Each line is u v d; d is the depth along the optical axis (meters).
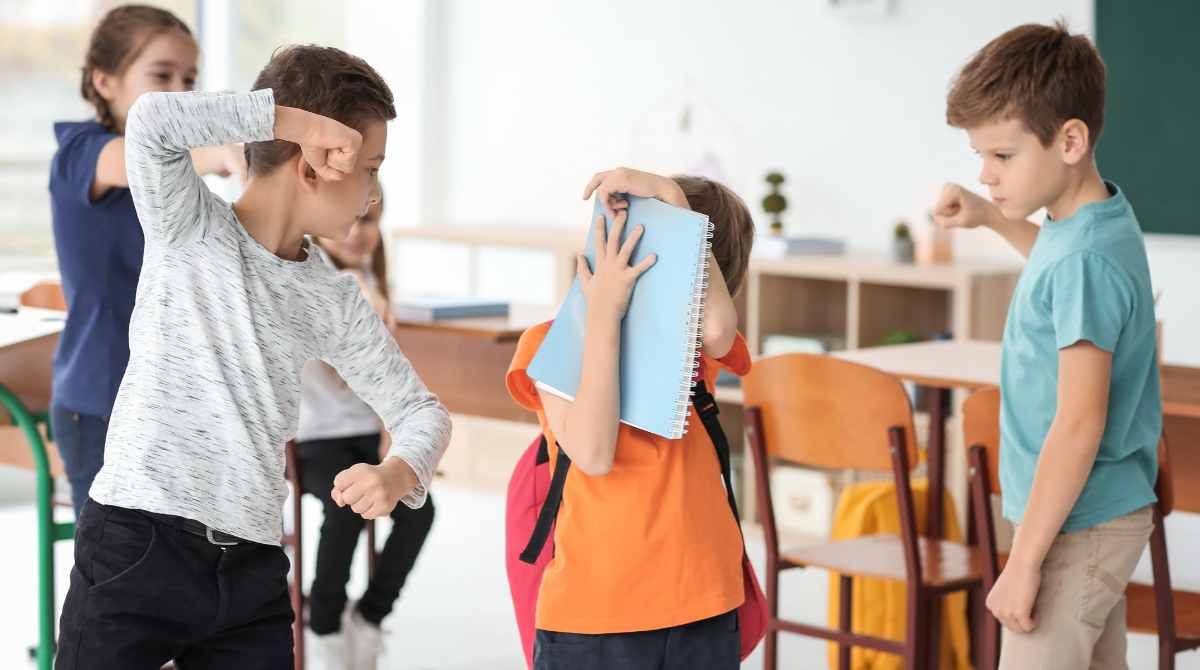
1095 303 1.83
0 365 3.09
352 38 6.34
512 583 1.90
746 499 4.63
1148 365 1.92
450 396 3.88
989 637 2.58
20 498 4.85
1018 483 1.95
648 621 1.69
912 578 2.61
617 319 1.62
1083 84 1.85
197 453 1.55
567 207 5.80
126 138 1.47
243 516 1.57
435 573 4.08
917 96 4.72
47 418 3.05
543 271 5.31
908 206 4.77
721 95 5.24
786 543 4.43
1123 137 4.28
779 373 2.74
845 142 4.91
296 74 1.57
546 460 1.87
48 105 5.77
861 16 4.82
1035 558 1.87
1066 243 1.88
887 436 2.62
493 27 5.98
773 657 2.81
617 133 5.59
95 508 1.56
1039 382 1.91
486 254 5.52
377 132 1.61
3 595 3.74
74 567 1.57
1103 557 1.90
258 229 1.60
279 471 1.62
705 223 1.58
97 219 2.34
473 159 6.11
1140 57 4.22
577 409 1.63
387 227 6.32
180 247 1.55
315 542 4.41
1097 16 4.29
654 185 1.62
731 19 5.19
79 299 2.38
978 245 4.52
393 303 3.41
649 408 1.62
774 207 4.84
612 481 1.69
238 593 1.59
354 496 1.56
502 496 5.05
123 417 1.56
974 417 2.53
